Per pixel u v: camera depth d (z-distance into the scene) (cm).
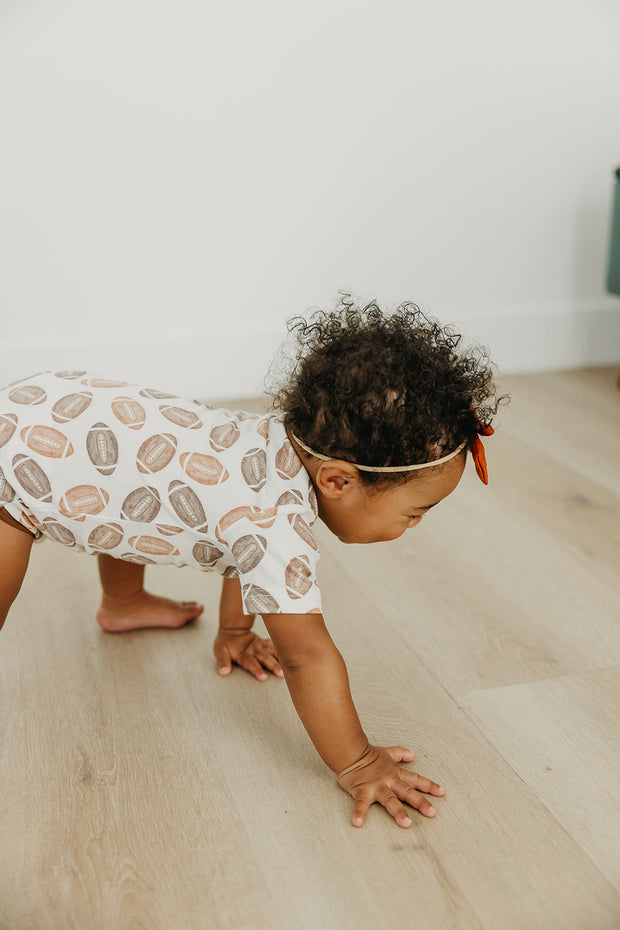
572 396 213
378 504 89
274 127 201
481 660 112
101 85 188
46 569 136
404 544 144
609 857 82
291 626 85
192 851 83
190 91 194
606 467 173
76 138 190
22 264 194
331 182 208
